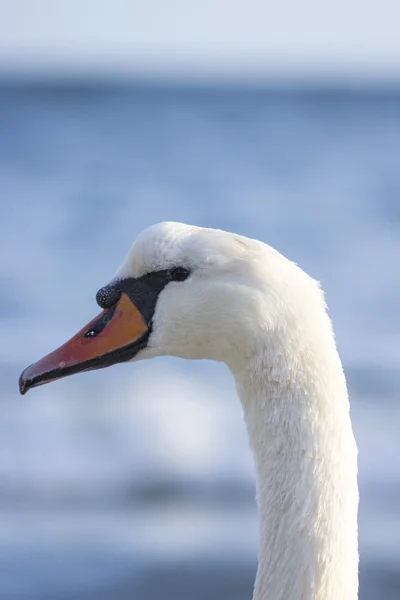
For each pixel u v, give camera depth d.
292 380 5.27
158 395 16.80
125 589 11.11
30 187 40.06
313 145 54.09
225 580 11.30
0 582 11.29
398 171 44.19
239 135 58.16
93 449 15.14
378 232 31.84
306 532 5.20
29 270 26.42
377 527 12.37
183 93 97.69
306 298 5.33
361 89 120.38
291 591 5.19
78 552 12.01
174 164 46.22
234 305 5.39
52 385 17.20
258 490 5.40
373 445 15.02
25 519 13.02
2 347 20.12
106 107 72.31
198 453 15.15
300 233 31.94
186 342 5.60
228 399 16.80
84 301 23.62
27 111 66.56
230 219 34.19
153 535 12.49
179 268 5.59
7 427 15.84
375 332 21.22
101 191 38.94
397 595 10.91
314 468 5.23
